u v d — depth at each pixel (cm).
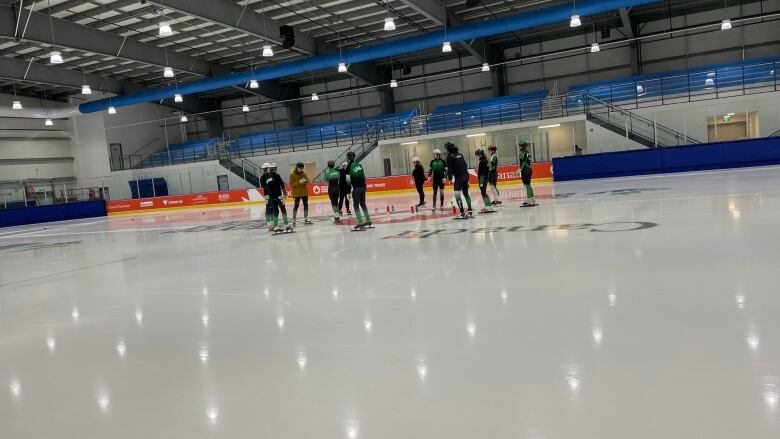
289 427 236
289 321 416
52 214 2903
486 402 243
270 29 2322
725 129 2500
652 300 380
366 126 3297
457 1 2319
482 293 448
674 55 2820
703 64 2770
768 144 1994
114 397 291
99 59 2798
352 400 258
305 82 3653
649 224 775
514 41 3112
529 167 1234
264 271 671
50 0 2023
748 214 788
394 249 757
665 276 448
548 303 397
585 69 3027
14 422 269
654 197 1193
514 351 304
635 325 330
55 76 2836
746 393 231
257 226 1441
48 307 560
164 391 293
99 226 2073
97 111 3325
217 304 502
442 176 1333
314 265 682
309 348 344
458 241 777
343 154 3166
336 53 2561
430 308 414
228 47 2788
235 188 3312
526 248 658
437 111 3247
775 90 2377
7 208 2867
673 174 2058
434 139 2938
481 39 2898
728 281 415
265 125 3869
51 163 3491
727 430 203
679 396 233
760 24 2648
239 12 2153
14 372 350
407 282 521
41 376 337
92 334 432
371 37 2817
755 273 434
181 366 333
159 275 716
